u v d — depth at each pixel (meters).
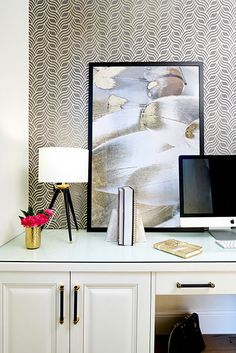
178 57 1.69
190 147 1.68
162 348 1.57
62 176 1.38
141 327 1.17
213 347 1.59
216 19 1.68
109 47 1.68
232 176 1.48
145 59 1.68
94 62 1.68
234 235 1.57
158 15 1.68
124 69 1.68
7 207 1.39
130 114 1.67
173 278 1.17
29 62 1.67
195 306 1.74
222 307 1.74
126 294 1.17
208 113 1.69
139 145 1.68
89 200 1.67
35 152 1.69
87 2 1.67
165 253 1.25
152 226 1.67
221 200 1.47
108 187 1.68
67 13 1.67
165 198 1.68
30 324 1.17
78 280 1.16
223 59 1.69
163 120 1.68
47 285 1.16
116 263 1.14
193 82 1.68
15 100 1.48
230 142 1.70
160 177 1.67
